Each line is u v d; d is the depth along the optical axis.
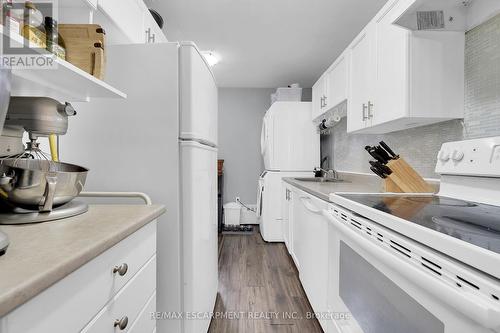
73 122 1.20
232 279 2.23
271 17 2.20
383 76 1.47
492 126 1.15
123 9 1.29
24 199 0.70
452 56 1.28
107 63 1.19
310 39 2.58
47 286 0.41
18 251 0.50
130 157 1.19
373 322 0.89
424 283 0.59
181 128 1.19
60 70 0.73
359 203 1.04
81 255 0.50
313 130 3.24
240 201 4.16
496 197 1.01
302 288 2.08
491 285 0.46
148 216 0.84
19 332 0.38
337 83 2.23
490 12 1.13
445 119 1.33
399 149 1.86
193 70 1.21
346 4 2.02
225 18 2.21
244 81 3.85
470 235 0.59
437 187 1.44
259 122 4.15
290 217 2.60
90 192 1.09
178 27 2.35
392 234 0.77
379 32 1.51
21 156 0.90
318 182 2.47
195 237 1.22
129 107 1.19
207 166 1.46
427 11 1.16
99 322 0.59
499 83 1.12
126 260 0.72
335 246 1.24
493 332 0.46
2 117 0.57
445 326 0.57
